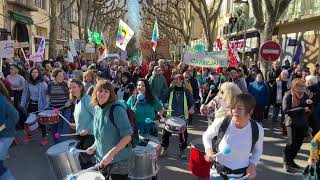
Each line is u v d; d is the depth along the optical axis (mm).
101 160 4137
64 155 4688
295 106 7055
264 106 10734
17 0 29688
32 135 9750
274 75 14305
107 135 4109
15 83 10344
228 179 3738
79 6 38500
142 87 6934
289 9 24938
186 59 12852
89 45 36844
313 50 22531
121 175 4266
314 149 4660
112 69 18438
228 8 41750
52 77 8273
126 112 4141
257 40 30297
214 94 9688
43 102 8711
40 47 16406
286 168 7309
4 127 4891
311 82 8312
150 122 6816
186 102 7887
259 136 3729
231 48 14883
